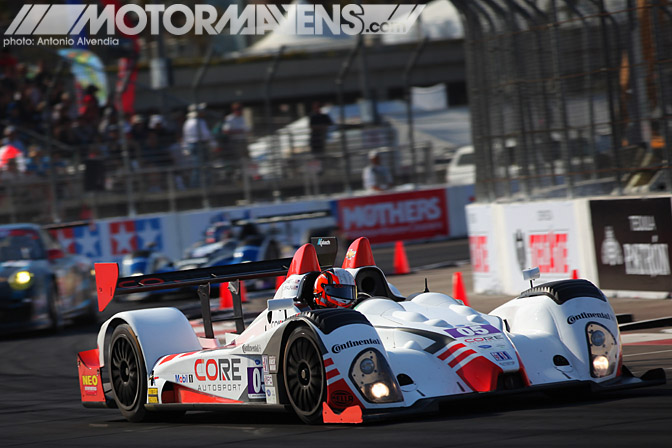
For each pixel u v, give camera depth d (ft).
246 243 212.64
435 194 308.81
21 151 266.57
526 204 158.40
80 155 271.69
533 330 72.33
